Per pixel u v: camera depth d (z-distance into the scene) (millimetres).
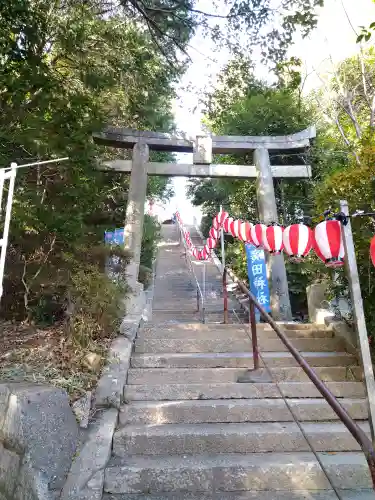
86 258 5035
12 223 4387
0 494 2703
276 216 8172
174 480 2811
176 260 14656
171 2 6844
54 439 2771
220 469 2844
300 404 3607
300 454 3102
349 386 3934
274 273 7859
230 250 12227
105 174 8422
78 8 5820
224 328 5410
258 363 4113
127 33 6578
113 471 2805
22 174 4719
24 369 3551
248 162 10477
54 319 5062
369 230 4047
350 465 2879
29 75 4766
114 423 3309
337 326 5164
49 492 2547
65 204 5184
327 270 5074
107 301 4629
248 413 3562
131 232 7773
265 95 7859
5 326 4820
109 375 3834
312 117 9758
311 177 8719
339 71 7676
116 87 7168
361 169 4062
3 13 4688
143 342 4809
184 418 3533
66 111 5008
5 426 2793
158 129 10203
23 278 4898
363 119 7840
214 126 10883
